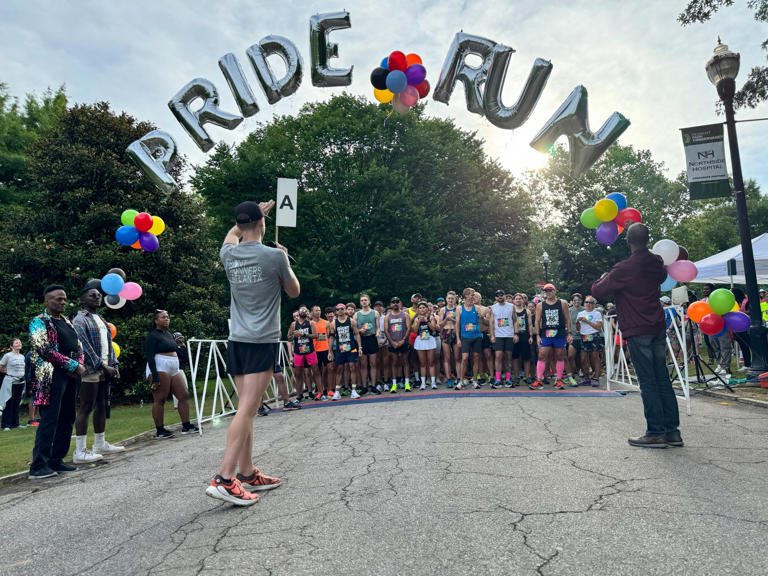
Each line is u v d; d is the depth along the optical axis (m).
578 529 2.36
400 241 19.11
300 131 22.45
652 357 4.18
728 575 1.85
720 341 9.62
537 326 9.59
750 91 14.39
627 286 4.30
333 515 2.73
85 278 14.29
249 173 19.31
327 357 10.19
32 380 4.86
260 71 5.97
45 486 4.43
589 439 4.50
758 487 2.95
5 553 2.57
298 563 2.12
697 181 8.84
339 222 19.83
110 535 2.72
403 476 3.47
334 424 6.33
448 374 10.72
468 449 4.26
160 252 15.35
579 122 5.26
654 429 4.13
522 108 5.42
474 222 24.02
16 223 15.38
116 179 15.81
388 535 2.39
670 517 2.48
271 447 5.06
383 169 18.95
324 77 6.10
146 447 6.30
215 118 6.00
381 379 11.27
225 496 2.97
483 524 2.48
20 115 25.38
